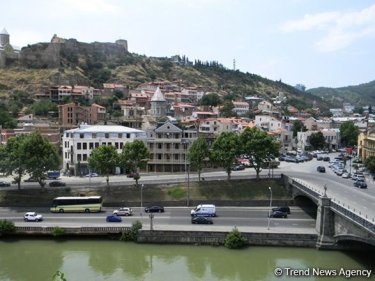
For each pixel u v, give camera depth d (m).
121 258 75.00
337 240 75.62
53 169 111.75
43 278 66.38
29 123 179.88
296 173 132.00
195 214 94.56
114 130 138.62
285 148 198.50
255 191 111.50
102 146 112.38
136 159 112.88
